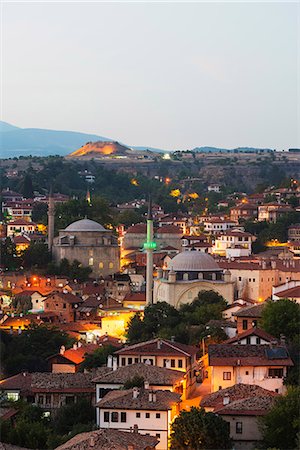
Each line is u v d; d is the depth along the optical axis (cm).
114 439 11725
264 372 14625
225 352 15150
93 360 17900
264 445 12106
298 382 14212
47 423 14375
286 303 17525
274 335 17038
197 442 12131
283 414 12125
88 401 14600
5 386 15625
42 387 15512
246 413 12412
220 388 14712
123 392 13950
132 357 16312
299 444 11675
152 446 11962
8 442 12950
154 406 13088
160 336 19875
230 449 12206
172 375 15025
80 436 12069
